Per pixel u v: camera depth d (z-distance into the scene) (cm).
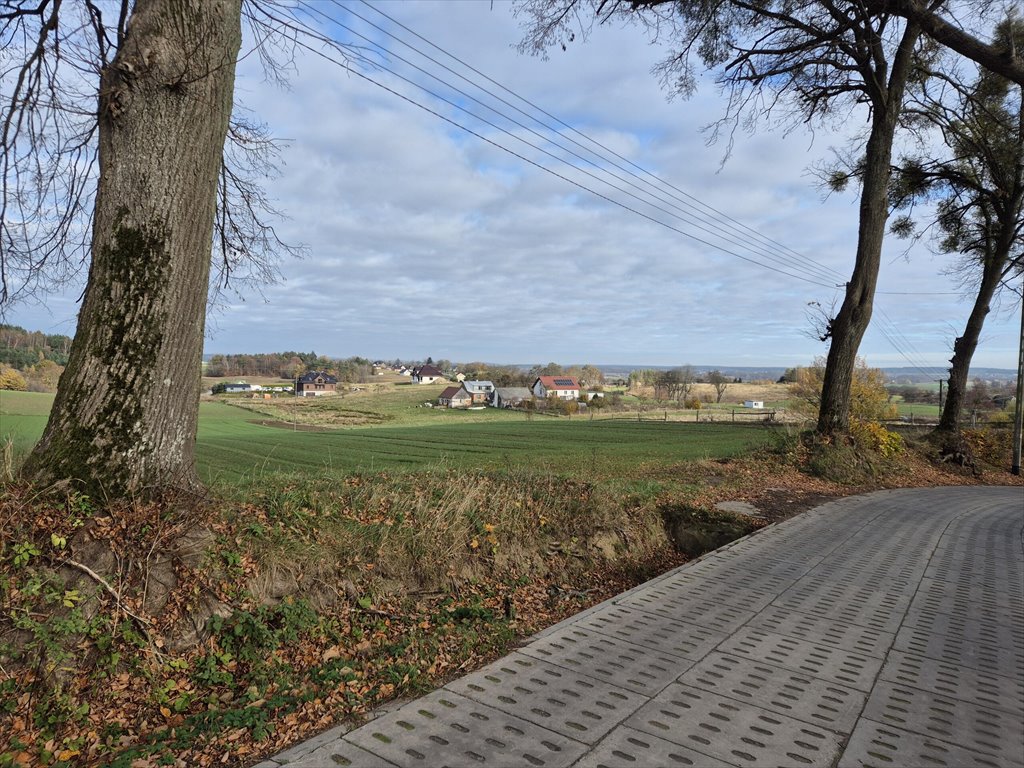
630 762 304
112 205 479
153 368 479
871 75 1586
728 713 361
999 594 641
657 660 440
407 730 333
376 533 596
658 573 786
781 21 1456
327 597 509
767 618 543
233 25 529
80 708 359
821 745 328
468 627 506
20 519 409
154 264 480
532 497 806
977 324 2245
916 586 660
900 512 1152
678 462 1680
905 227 2417
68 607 390
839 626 528
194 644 424
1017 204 2133
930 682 418
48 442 458
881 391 3731
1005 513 1217
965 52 892
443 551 620
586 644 470
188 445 509
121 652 396
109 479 456
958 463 2100
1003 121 1817
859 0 1234
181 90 488
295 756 305
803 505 1158
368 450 3219
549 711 357
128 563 429
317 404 9200
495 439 4066
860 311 1645
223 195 782
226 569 468
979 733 348
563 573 714
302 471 848
